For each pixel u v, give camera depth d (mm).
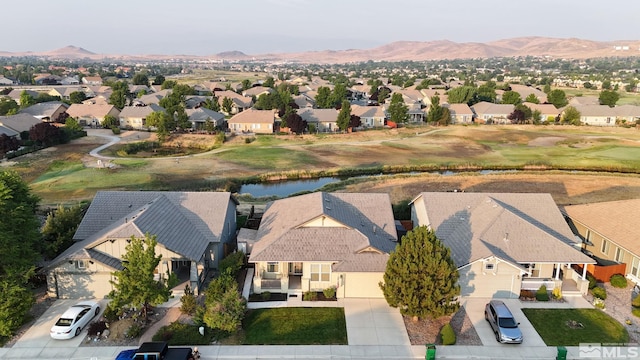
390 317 29562
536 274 34156
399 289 28219
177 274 34781
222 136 93312
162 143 93812
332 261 31609
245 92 167125
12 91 153750
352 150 87500
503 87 188750
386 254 32312
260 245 33656
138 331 27312
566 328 28562
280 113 119000
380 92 164375
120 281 26906
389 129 108375
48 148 84438
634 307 30875
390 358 25500
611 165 75250
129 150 86312
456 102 140000
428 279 27312
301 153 83875
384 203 38656
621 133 105938
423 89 171250
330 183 63094
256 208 51594
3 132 82688
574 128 111375
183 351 24703
